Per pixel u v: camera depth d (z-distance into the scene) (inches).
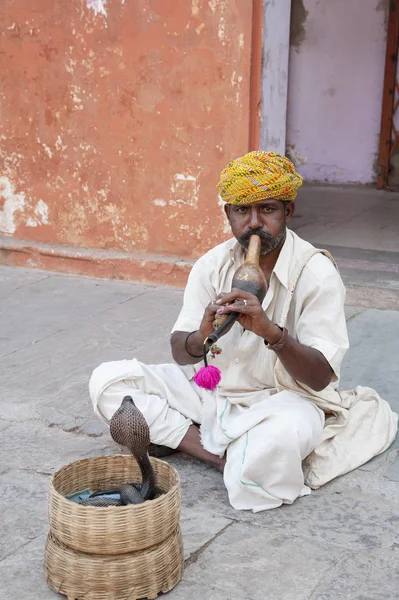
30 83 255.3
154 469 109.2
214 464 131.3
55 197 261.4
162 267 244.8
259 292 111.8
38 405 162.2
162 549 101.1
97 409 133.0
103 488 112.0
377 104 369.1
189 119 236.1
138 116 242.7
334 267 125.6
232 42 225.8
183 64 232.8
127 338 201.6
